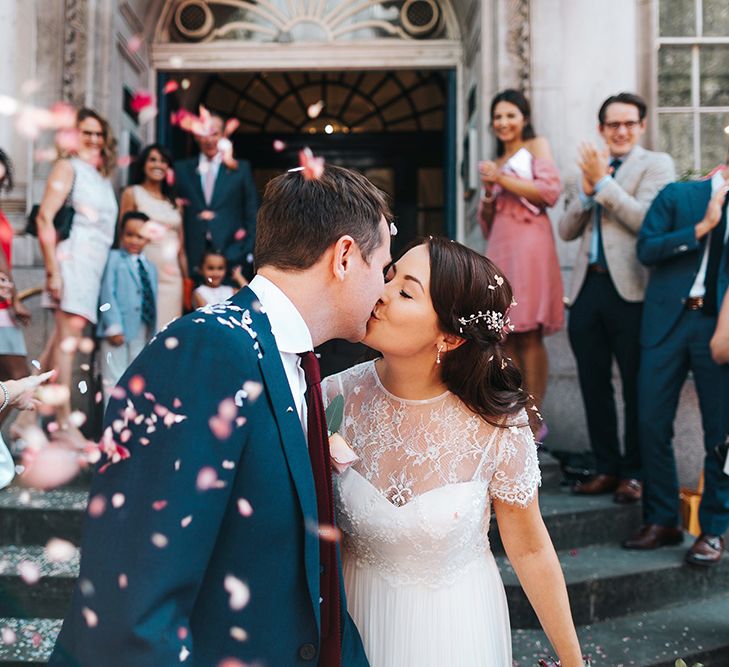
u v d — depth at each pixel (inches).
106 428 50.2
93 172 168.7
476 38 228.4
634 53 214.8
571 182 210.5
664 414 149.9
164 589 44.8
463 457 68.3
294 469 52.2
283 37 252.7
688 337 145.9
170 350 49.9
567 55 214.2
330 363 182.1
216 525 47.9
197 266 211.3
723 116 221.3
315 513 53.3
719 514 144.2
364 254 57.0
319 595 54.0
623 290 161.9
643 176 165.6
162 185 200.2
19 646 110.1
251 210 216.8
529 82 212.8
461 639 67.2
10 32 205.6
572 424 203.0
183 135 270.4
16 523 136.3
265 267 57.5
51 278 160.4
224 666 50.1
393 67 253.6
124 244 178.1
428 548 66.9
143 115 228.7
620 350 164.7
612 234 164.1
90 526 48.1
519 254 166.1
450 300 66.6
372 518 67.6
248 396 50.5
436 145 299.3
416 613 67.2
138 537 45.5
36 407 75.2
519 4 213.2
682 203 149.5
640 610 138.1
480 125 218.7
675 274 148.6
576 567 139.9
